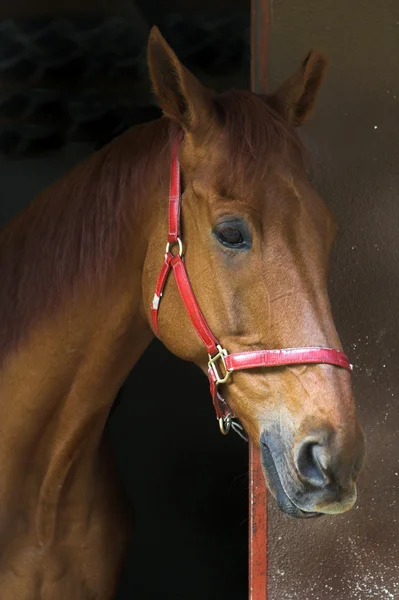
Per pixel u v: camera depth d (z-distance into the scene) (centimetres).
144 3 471
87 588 273
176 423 490
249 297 207
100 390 252
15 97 507
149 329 252
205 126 216
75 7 478
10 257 256
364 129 299
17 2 471
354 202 299
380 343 298
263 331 206
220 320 212
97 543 274
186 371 491
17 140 516
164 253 227
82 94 507
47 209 251
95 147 522
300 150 215
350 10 298
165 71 217
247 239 206
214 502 487
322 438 193
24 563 261
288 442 199
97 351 246
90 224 241
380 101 299
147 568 480
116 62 497
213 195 209
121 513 293
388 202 298
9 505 258
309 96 237
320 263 206
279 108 226
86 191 244
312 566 296
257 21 297
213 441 490
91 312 243
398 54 299
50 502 259
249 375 210
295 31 297
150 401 489
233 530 484
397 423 298
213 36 492
